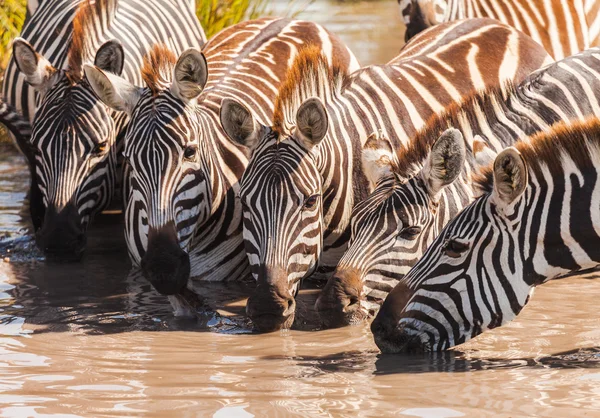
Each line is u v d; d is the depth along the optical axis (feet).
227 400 31.83
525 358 36.11
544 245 35.06
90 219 52.03
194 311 43.32
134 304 44.93
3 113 55.06
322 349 37.81
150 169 41.42
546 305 43.73
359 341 38.75
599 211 34.81
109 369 35.45
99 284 48.34
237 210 46.73
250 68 51.16
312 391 32.65
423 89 49.29
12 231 57.98
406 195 39.68
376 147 42.45
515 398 31.65
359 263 39.93
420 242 39.73
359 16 133.08
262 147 40.60
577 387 32.65
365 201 40.73
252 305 39.55
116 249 55.67
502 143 42.14
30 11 65.82
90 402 31.76
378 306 40.55
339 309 39.78
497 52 52.90
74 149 49.80
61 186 49.80
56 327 41.27
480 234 35.12
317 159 41.52
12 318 42.55
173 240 40.88
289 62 52.65
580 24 68.95
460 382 33.37
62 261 52.19
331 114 45.52
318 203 40.75
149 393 32.65
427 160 39.29
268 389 32.91
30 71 50.85
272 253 39.40
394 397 31.91
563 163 35.04
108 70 49.93
